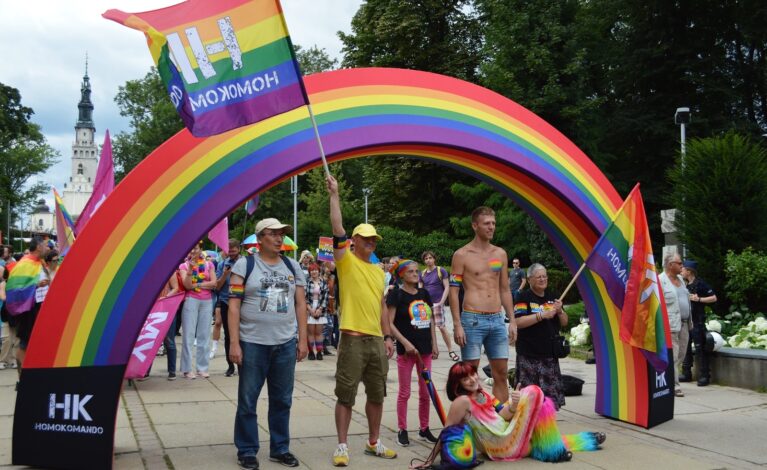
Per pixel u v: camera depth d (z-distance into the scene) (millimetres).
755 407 7270
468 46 30688
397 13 28922
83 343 4672
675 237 13391
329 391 8008
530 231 24594
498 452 5098
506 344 5797
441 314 7992
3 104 44625
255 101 4484
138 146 53500
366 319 5020
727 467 4969
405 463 4996
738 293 11023
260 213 46969
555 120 24609
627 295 6059
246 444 4832
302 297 5176
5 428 5941
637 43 28125
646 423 6262
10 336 9688
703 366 8688
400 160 30359
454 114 5727
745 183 11664
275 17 4559
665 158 26844
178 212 4715
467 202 27672
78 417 4645
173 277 9008
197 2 4461
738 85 28438
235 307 4781
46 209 120125
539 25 24625
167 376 9125
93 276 4699
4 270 9703
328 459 5086
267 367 4910
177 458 5055
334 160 5277
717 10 26750
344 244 5023
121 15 4309
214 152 4855
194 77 4352
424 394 5664
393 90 5566
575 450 5387
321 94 5270
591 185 6477
